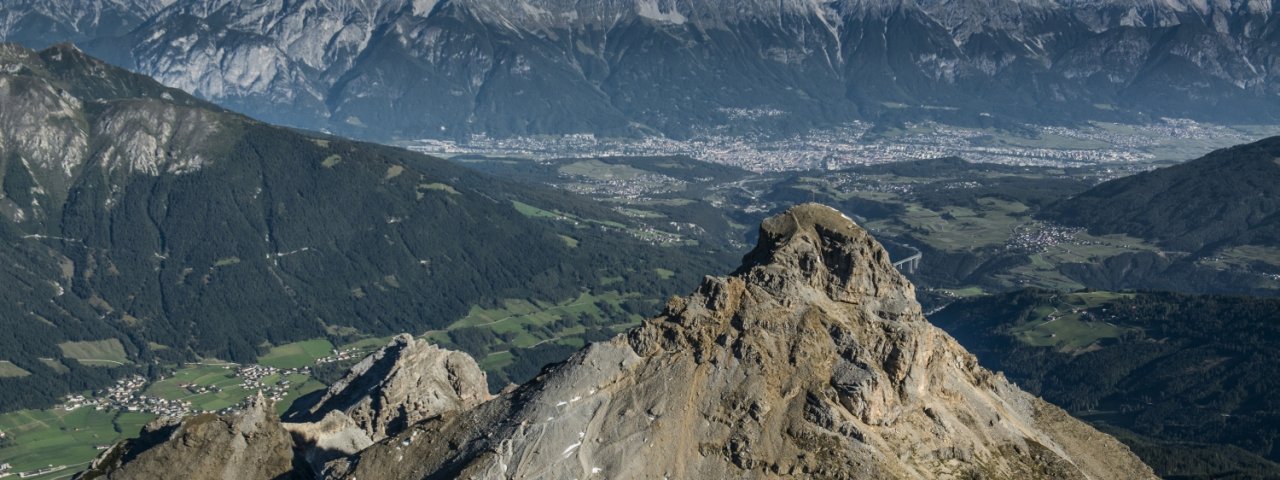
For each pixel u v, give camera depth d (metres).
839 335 131.50
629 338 133.12
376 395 182.00
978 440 134.00
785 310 133.50
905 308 137.12
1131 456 150.38
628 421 125.62
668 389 127.75
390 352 197.38
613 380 129.25
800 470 120.94
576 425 125.75
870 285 138.50
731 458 122.69
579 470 122.50
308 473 147.75
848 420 124.94
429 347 193.88
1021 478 130.75
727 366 128.88
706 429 124.81
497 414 131.00
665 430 124.75
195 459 142.25
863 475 120.62
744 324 131.62
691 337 131.50
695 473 122.00
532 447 124.19
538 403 128.12
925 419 131.00
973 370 153.12
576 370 130.12
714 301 133.38
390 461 130.25
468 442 128.25
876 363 131.75
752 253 146.50
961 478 126.00
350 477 128.38
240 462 143.12
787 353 130.00
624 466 122.50
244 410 146.88
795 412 125.44
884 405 127.88
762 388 126.75
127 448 150.12
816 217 145.00
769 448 122.88
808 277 137.88
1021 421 149.00
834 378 127.94
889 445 125.75
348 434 167.75
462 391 188.25
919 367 134.25
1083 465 145.38
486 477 122.12
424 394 180.88
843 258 138.88
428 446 130.50
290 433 159.75
